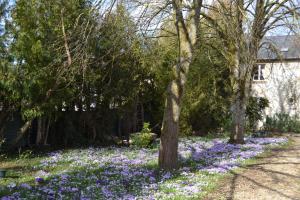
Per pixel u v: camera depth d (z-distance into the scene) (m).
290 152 18.19
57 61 12.91
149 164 13.60
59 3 14.12
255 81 36.62
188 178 11.30
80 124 20.02
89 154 16.11
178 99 12.29
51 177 11.15
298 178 12.25
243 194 10.00
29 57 14.05
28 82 14.28
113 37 12.09
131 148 18.53
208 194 9.79
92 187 9.95
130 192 9.57
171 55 20.25
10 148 16.05
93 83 17.78
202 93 25.52
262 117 32.72
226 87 27.02
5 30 14.52
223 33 19.16
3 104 15.68
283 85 35.97
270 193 10.24
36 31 14.34
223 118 27.53
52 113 17.50
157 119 24.80
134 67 19.66
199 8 12.53
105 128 21.02
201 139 22.98
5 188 9.60
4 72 14.03
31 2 14.33
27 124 16.09
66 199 8.76
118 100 20.78
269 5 19.70
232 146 19.47
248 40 17.19
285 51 33.34
